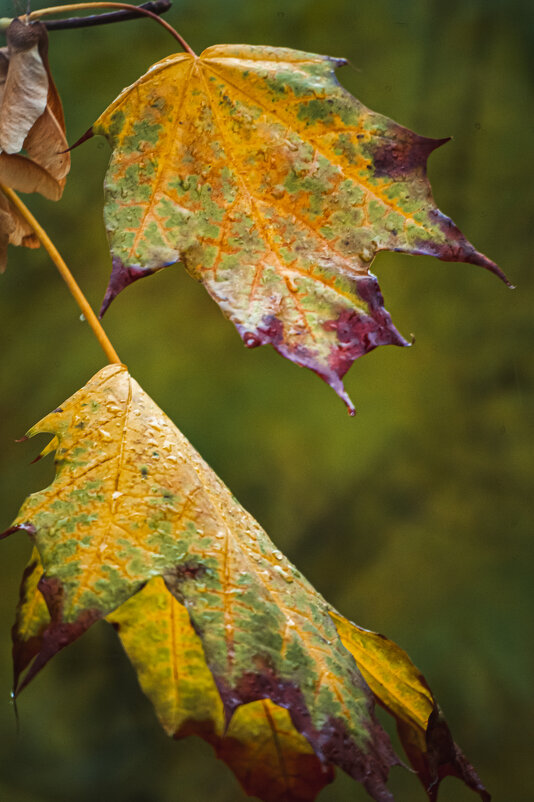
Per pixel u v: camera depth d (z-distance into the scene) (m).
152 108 0.77
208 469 0.77
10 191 0.81
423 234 0.76
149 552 0.75
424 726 0.78
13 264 1.93
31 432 0.76
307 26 1.78
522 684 1.90
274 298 0.76
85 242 1.93
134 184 0.76
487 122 2.00
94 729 2.11
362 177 0.77
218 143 0.77
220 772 2.14
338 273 0.76
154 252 0.76
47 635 0.73
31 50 0.79
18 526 0.75
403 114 1.92
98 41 1.74
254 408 1.92
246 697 0.74
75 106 1.76
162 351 1.95
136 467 0.76
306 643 0.75
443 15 1.85
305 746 0.79
